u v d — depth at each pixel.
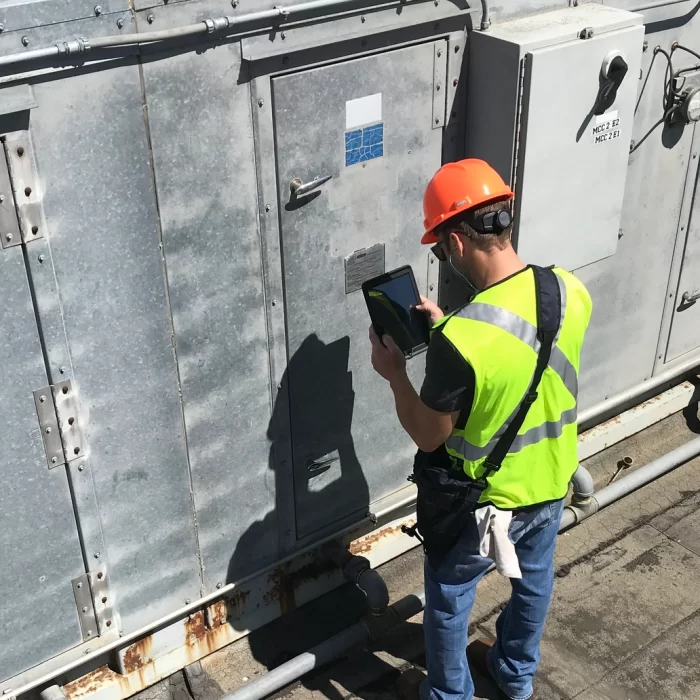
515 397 2.29
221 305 2.68
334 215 2.81
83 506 2.65
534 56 2.75
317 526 3.30
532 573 2.71
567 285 2.39
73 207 2.29
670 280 3.95
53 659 2.82
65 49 2.10
